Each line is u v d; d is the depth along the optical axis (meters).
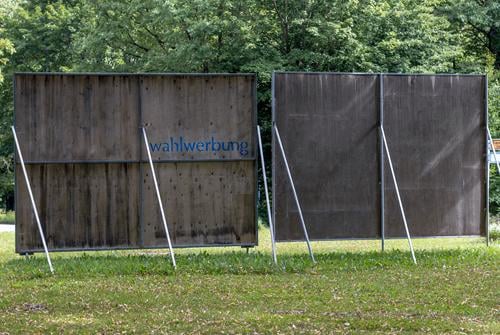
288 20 37.31
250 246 18.52
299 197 18.42
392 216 18.84
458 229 19.20
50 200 17.95
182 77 18.33
